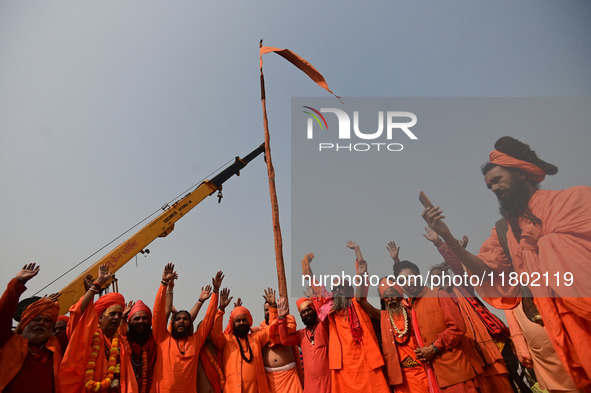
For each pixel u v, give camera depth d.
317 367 5.34
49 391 4.22
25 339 4.24
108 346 4.85
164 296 5.46
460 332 4.56
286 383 5.65
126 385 4.77
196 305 5.87
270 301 6.24
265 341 5.90
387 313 5.20
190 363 5.30
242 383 5.41
